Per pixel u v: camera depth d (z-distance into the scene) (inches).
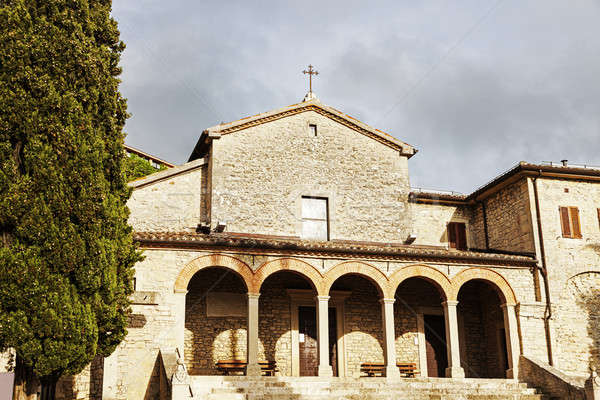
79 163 546.6
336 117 962.7
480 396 723.4
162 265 730.8
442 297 835.4
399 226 947.3
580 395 714.8
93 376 712.4
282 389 679.7
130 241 608.1
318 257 793.6
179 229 867.4
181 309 718.5
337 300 887.1
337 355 868.0
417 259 829.2
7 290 497.0
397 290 928.3
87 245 542.3
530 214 890.1
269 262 773.9
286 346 850.1
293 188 912.3
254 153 909.8
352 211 929.5
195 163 896.3
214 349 816.3
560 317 856.3
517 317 844.6
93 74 573.6
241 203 882.1
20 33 536.4
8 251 504.1
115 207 579.8
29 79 530.9
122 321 582.2
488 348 939.3
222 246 757.9
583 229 902.4
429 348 930.1
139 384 671.8
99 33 613.6
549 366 793.6
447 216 1016.2
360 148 962.7
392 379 758.5
